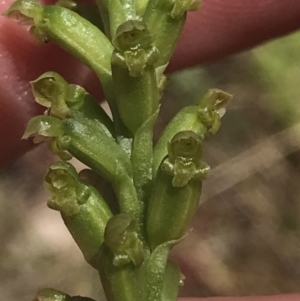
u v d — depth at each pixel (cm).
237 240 11
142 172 5
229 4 7
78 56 5
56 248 11
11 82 7
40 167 12
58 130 5
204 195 11
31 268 11
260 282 11
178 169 5
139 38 5
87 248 5
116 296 5
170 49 5
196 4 5
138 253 5
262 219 11
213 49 8
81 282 11
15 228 11
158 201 5
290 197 11
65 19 5
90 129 5
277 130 12
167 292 5
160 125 12
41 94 5
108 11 5
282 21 8
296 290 11
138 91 5
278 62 12
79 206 5
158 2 5
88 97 5
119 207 5
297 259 11
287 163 12
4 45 7
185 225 5
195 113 5
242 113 12
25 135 5
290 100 12
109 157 5
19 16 5
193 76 12
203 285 11
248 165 12
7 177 12
